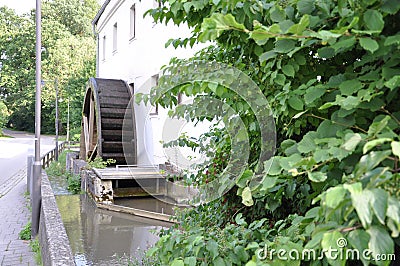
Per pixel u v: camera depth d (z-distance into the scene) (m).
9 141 32.88
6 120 39.19
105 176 7.00
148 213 6.01
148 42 9.41
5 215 6.89
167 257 1.55
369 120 1.22
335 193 0.75
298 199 1.97
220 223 2.45
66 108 31.02
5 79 38.66
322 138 1.11
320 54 1.19
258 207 2.21
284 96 1.43
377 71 1.12
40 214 5.23
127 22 11.61
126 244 4.58
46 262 3.26
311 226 1.13
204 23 1.11
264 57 1.23
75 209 6.69
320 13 1.19
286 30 1.13
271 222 2.12
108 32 14.55
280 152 1.74
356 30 0.99
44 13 40.66
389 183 0.77
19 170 15.09
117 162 9.99
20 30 39.72
